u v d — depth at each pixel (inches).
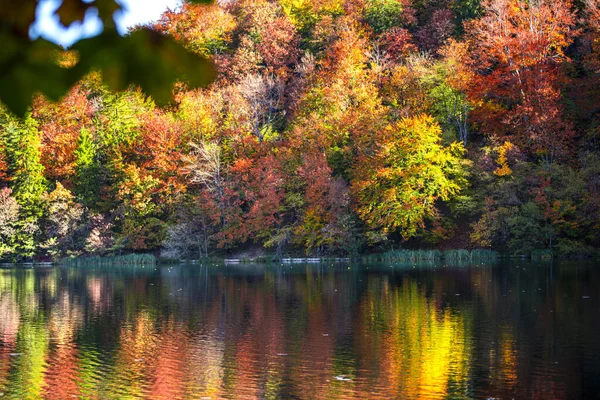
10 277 1819.6
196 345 821.9
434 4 3159.5
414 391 601.0
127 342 845.8
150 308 1134.4
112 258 2383.1
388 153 2130.9
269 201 2276.1
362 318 984.3
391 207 2146.9
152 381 655.8
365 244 2255.2
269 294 1294.3
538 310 1010.7
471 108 2439.7
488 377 642.8
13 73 72.4
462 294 1214.3
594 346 761.0
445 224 2187.5
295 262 2204.7
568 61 2239.2
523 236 1990.7
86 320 1018.7
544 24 2314.2
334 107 2460.6
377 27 3038.9
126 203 2466.8
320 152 2374.5
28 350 804.0
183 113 2546.8
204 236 2405.3
